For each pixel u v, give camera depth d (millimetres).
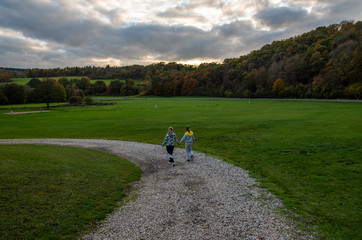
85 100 99625
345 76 74750
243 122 32562
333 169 12758
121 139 24734
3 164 12680
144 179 12281
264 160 15250
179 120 38219
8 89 102812
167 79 167250
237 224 7578
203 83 153000
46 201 8945
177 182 11594
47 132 30047
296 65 100625
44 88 90500
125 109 66938
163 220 7934
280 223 7602
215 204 9055
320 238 6773
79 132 29766
